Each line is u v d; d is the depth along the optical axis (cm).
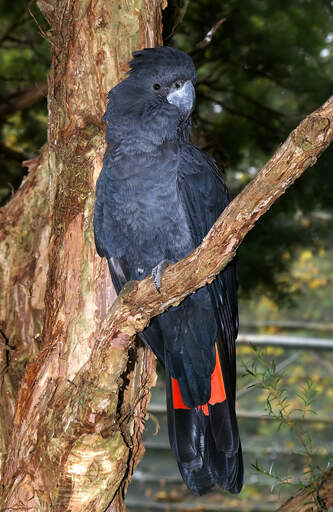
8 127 675
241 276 612
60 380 279
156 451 819
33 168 371
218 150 521
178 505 788
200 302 315
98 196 301
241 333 1027
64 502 256
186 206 321
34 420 273
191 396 322
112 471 256
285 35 573
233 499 769
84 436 250
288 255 703
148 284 238
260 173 199
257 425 825
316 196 581
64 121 299
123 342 242
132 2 300
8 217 365
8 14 625
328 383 912
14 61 629
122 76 303
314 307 1050
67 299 290
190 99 330
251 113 609
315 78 574
